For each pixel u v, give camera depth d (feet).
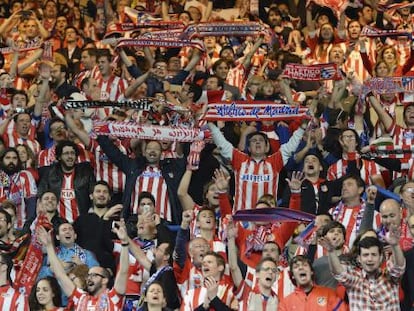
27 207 105.29
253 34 121.19
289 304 87.04
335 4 129.18
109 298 90.38
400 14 131.34
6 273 93.20
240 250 94.22
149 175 103.91
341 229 90.27
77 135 107.14
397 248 85.66
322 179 102.89
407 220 92.02
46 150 109.91
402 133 109.29
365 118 112.47
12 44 121.70
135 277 93.97
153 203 98.02
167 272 91.61
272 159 102.73
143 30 123.65
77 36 131.85
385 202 91.45
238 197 102.83
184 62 125.59
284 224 94.43
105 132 103.81
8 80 115.03
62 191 104.32
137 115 108.37
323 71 111.86
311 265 87.40
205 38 128.98
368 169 104.22
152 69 117.29
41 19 135.95
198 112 110.32
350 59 125.08
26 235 97.76
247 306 89.81
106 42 121.39
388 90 110.22
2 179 105.81
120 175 106.01
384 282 86.17
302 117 103.40
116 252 97.45
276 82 115.65
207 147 106.22
